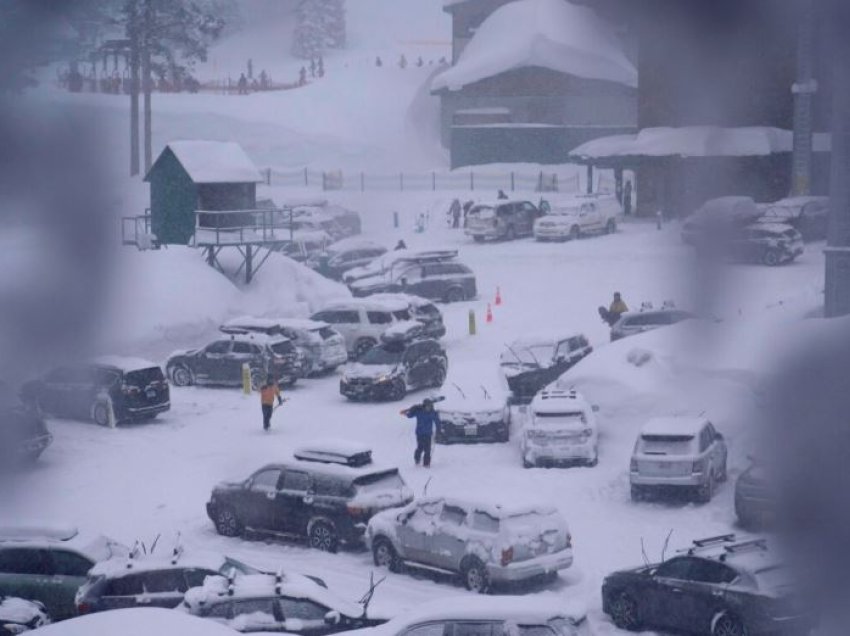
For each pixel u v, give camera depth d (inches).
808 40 3555.6
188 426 1866.4
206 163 2755.9
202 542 1344.7
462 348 2359.7
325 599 937.5
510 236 3681.1
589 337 2384.4
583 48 4712.1
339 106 5393.7
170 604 1011.3
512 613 788.6
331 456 1341.0
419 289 2822.3
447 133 4980.3
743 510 1279.5
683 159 3937.0
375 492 1307.8
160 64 4805.6
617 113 4670.3
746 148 3782.0
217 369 2130.9
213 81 5910.4
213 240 2664.9
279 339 2134.6
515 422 1796.3
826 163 3782.0
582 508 1411.2
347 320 2337.6
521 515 1144.8
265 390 1818.4
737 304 2482.8
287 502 1328.7
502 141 4697.3
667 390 1647.4
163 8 4655.5
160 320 2345.0
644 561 1210.0
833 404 1469.0
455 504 1186.6
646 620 1026.7
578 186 4500.5
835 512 1246.9
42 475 1605.6
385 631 798.5
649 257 3198.8
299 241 3393.2
